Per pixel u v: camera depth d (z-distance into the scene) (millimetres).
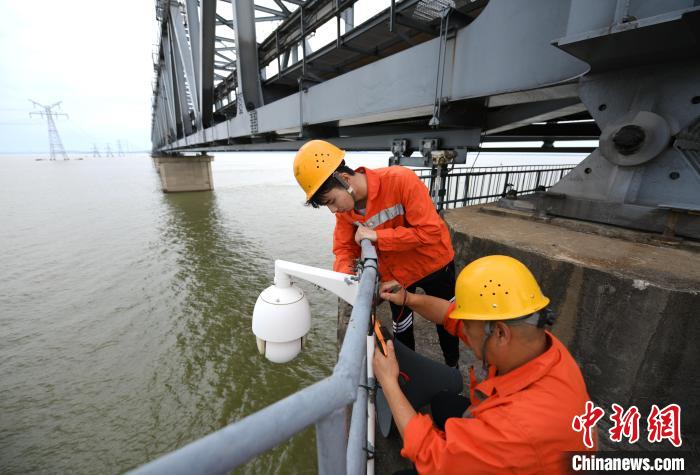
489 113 4176
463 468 834
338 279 1293
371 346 1145
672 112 2098
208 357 9172
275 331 1372
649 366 1765
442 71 3307
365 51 6602
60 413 7340
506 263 1013
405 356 1408
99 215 27453
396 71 3811
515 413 804
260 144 9750
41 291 13219
